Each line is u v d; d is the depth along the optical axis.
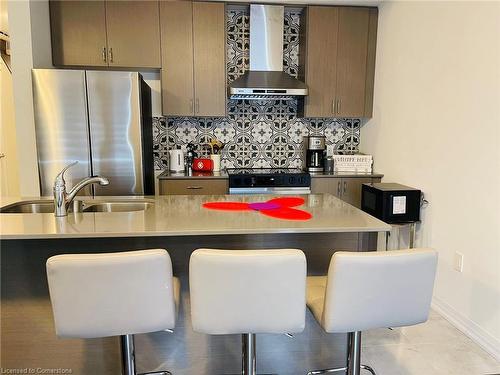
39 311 1.83
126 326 1.39
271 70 4.00
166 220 1.82
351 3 3.85
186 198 2.46
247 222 1.79
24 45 3.20
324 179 3.86
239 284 1.33
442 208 2.82
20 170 3.35
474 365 2.18
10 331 1.83
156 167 4.20
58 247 1.80
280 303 1.36
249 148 4.30
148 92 3.80
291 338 2.01
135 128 3.33
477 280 2.44
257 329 1.40
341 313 1.40
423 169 3.09
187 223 1.76
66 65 3.69
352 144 4.44
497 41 2.29
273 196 2.55
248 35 4.11
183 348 1.95
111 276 1.32
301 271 1.35
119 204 2.37
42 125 3.24
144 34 3.74
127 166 3.37
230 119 4.23
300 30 4.14
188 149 4.16
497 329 2.27
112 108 3.28
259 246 1.96
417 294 1.43
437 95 2.90
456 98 2.67
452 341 2.43
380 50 3.90
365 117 4.14
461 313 2.58
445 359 2.23
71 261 1.29
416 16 3.20
